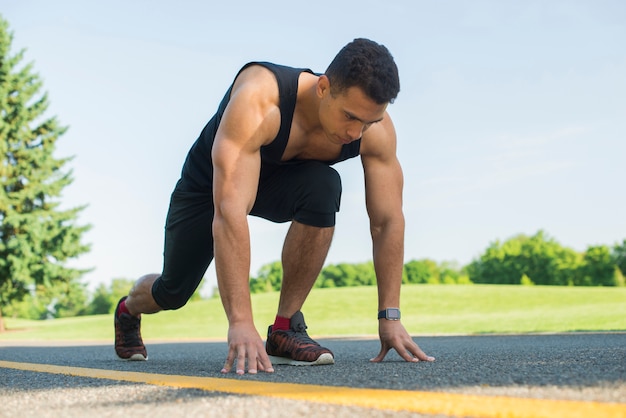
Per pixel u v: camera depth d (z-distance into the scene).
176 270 3.03
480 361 2.46
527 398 1.44
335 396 1.57
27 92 23.08
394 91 2.18
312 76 2.49
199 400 1.61
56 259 22.41
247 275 2.31
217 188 2.34
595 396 1.43
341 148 2.59
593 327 9.30
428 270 60.38
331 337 9.32
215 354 4.42
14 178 22.47
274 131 2.42
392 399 1.49
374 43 2.19
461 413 1.32
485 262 61.28
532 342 5.22
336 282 61.25
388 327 2.66
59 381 2.26
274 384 1.84
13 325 24.17
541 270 58.94
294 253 2.61
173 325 17.30
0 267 21.52
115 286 65.75
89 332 16.61
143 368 2.71
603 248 56.00
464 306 19.22
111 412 1.51
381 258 2.71
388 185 2.71
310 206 2.58
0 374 2.72
